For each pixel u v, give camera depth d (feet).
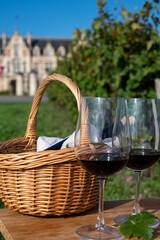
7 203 4.09
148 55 10.95
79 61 14.76
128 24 11.38
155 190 10.79
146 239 3.05
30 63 153.07
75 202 3.90
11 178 3.92
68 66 17.47
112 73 11.42
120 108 3.36
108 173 3.30
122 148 3.30
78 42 15.24
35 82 152.15
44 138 4.83
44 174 3.78
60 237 3.22
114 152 3.27
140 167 3.70
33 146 5.45
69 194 3.83
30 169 3.79
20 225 3.59
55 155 3.70
